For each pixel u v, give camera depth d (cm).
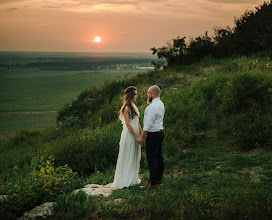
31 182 471
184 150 629
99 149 666
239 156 511
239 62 1332
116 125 898
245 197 302
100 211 316
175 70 1659
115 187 435
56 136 1379
